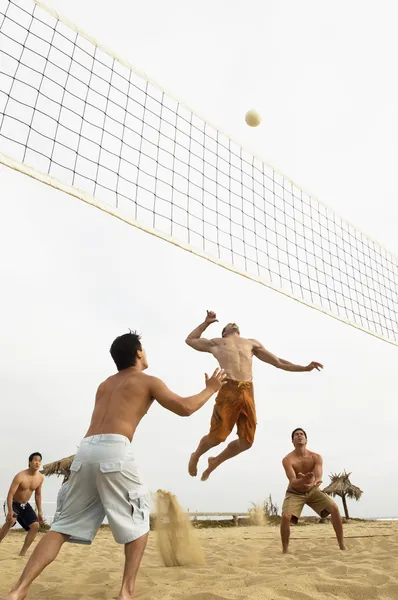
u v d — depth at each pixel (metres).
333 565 3.56
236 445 4.32
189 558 4.26
